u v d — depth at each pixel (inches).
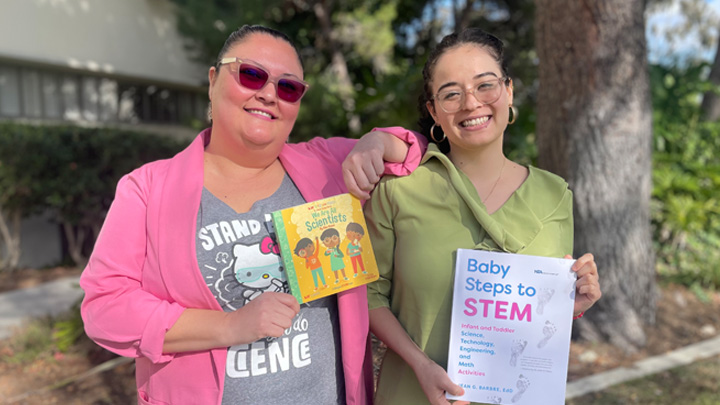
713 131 320.2
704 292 247.6
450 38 64.2
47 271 322.3
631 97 179.8
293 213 61.1
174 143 378.9
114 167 338.6
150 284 59.6
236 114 60.9
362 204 70.7
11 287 284.5
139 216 60.8
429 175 65.9
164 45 417.1
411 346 64.2
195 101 470.3
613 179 181.3
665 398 149.9
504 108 63.0
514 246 62.9
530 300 61.6
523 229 63.7
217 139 64.4
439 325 64.6
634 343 184.4
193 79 440.5
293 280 60.0
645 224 192.9
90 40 367.9
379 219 67.9
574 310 64.0
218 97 62.2
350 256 62.9
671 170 297.9
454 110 62.6
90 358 180.9
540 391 61.4
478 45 62.6
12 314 234.5
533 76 477.7
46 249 355.3
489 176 66.5
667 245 290.4
